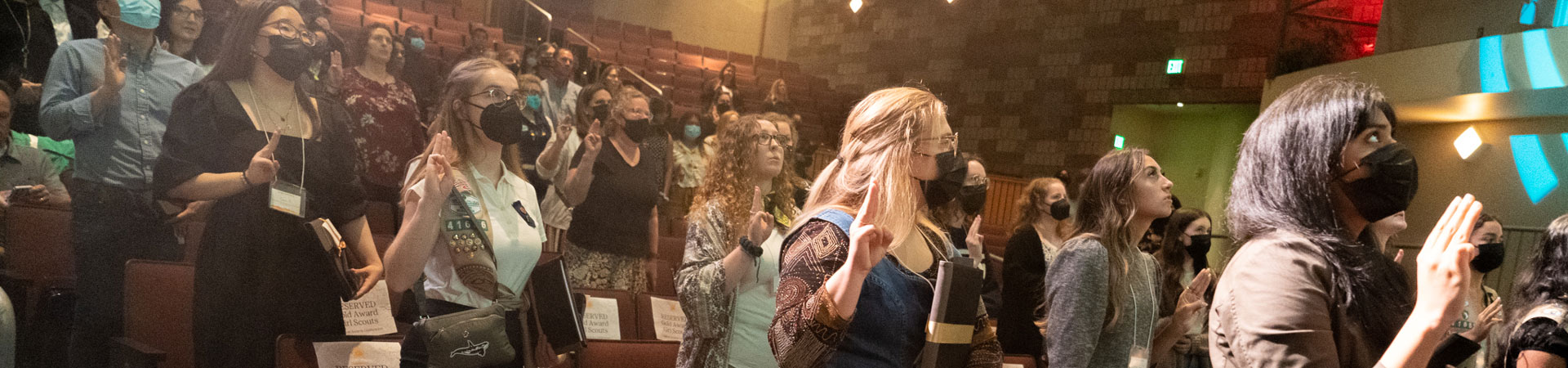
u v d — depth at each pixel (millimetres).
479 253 1986
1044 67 8781
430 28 6867
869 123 1391
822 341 1172
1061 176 4270
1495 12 5945
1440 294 1029
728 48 9242
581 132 3590
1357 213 1244
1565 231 1989
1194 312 2512
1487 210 6715
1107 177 2410
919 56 9242
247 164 2080
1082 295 2215
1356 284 1152
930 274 1420
